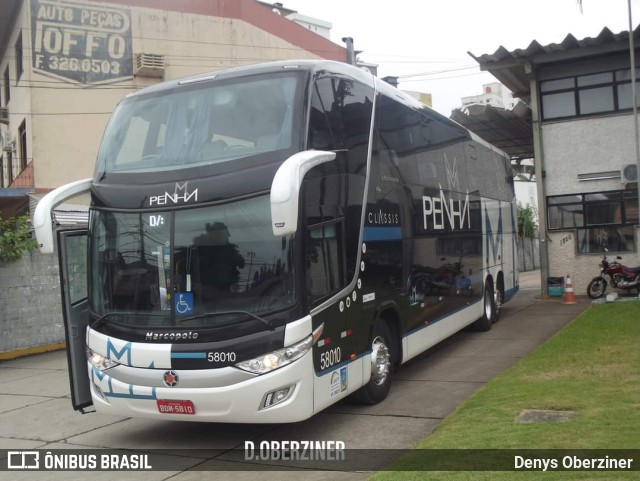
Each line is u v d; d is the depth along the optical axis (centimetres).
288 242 596
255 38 2662
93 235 670
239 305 596
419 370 969
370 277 744
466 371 938
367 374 727
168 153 664
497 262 1407
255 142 634
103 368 638
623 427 552
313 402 605
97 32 2200
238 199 610
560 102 1752
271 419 583
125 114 712
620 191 1684
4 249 1270
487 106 1880
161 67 2272
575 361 845
